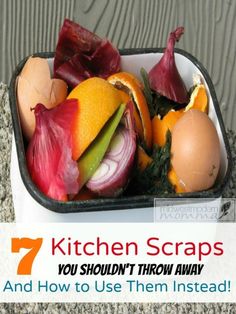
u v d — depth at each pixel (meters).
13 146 1.14
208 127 0.97
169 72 1.09
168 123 1.06
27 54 1.54
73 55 1.10
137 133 1.03
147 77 1.11
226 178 1.00
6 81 1.48
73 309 1.12
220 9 1.62
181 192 1.00
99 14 1.58
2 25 1.56
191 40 1.59
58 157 0.96
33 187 0.97
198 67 1.11
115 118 0.98
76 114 0.97
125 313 1.12
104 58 1.10
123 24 1.58
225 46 1.59
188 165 0.97
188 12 1.61
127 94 1.06
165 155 1.00
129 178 0.99
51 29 1.56
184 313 1.13
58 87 1.04
